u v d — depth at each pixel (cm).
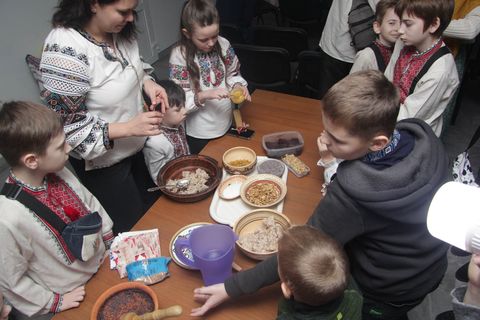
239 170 149
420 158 90
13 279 106
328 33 262
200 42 169
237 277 99
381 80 88
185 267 115
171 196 139
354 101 83
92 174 166
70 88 134
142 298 105
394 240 95
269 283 98
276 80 296
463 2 213
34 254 113
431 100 164
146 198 200
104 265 119
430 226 72
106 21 133
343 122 84
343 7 243
